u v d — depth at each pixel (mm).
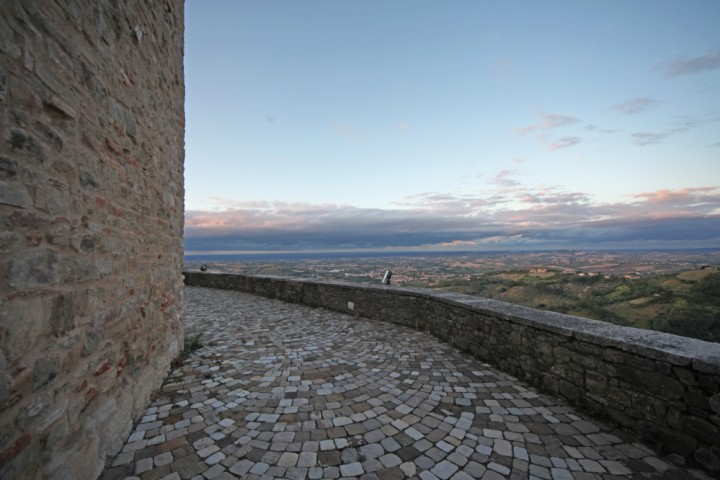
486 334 4727
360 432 2871
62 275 1896
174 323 4543
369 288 7855
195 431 2873
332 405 3369
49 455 1740
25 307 1571
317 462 2467
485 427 2953
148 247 3484
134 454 2537
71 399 1972
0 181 1418
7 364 1442
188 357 4852
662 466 2418
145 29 3326
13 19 1502
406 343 5672
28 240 1604
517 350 4133
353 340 5867
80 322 2098
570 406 3334
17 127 1532
